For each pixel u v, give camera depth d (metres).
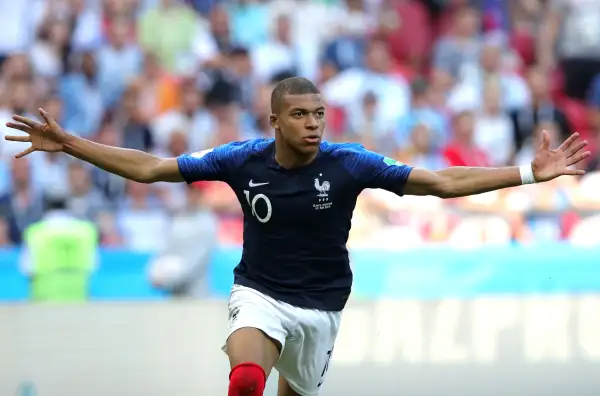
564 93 44.22
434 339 28.25
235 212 29.14
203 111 39.03
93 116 39.47
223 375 27.67
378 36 43.94
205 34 42.66
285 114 15.80
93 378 27.20
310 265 16.78
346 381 27.95
